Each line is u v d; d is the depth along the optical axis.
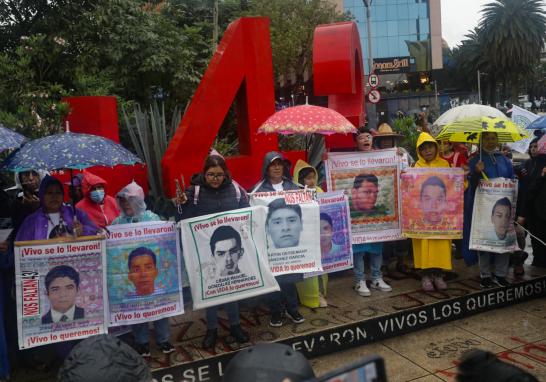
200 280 4.20
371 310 4.91
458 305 5.14
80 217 4.09
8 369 3.92
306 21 25.62
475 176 5.36
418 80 53.75
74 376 1.51
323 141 6.96
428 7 63.03
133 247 4.05
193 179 4.39
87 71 10.12
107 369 1.53
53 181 3.96
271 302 4.64
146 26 11.55
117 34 11.05
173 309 4.18
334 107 6.95
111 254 4.01
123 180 6.16
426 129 8.24
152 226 4.11
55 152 3.46
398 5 63.03
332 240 5.05
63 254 3.86
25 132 5.73
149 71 11.62
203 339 4.46
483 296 5.29
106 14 10.65
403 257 6.12
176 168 5.64
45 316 3.83
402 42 63.59
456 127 4.97
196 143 5.74
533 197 5.88
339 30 6.63
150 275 4.09
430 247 5.29
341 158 5.45
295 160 6.38
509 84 54.91
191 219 4.18
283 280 4.58
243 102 6.21
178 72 11.82
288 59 25.31
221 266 4.24
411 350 4.53
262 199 4.60
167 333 4.24
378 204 5.43
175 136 5.87
